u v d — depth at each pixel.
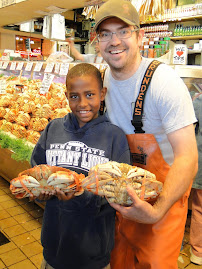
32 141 2.93
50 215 1.38
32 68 3.79
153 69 1.32
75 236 1.31
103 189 1.04
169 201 1.12
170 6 2.14
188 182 1.16
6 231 2.57
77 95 1.27
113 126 1.39
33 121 3.04
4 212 2.90
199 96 2.18
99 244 1.33
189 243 2.43
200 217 2.19
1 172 3.45
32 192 1.13
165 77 1.28
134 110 1.36
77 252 1.33
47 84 3.28
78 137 1.35
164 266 1.33
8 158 3.05
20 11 3.14
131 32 1.27
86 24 5.99
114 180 1.03
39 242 2.43
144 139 1.38
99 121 1.37
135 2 2.07
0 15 3.45
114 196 1.04
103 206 1.34
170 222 1.36
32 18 3.56
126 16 1.23
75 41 6.41
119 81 1.40
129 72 1.35
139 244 1.41
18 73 4.15
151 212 1.04
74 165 1.32
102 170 1.03
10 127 3.29
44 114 2.98
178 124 1.21
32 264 2.16
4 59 4.50
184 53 2.50
